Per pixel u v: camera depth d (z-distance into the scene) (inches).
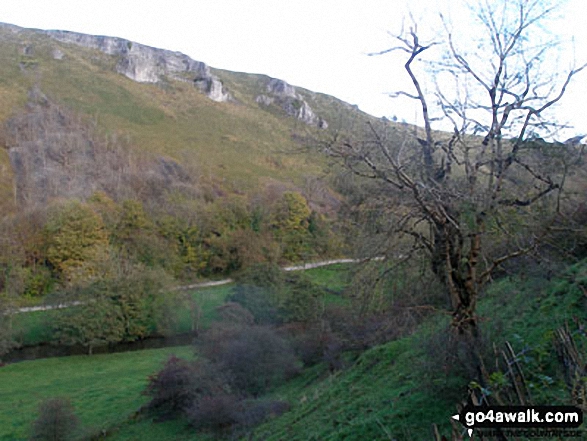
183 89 6668.3
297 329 1334.9
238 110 6058.1
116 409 1158.3
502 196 389.7
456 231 395.9
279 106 5615.2
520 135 380.8
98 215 2669.8
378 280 430.3
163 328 2076.8
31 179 3213.6
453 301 405.4
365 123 410.9
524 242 407.5
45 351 1895.9
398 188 397.4
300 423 645.3
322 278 1508.4
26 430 1059.9
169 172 3818.9
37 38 6825.8
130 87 6131.9
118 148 4018.2
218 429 864.9
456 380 413.4
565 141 392.5
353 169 402.0
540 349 254.2
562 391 303.6
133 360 1727.4
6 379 1517.0
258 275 1881.2
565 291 468.4
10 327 1846.7
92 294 1964.8
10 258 2308.1
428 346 441.7
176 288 2188.7
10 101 4483.3
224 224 2832.2
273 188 3112.7
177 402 1033.5
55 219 2502.5
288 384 1033.5
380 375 624.1
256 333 1103.0
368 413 510.6
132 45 7170.3
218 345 1105.4
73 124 4286.4
